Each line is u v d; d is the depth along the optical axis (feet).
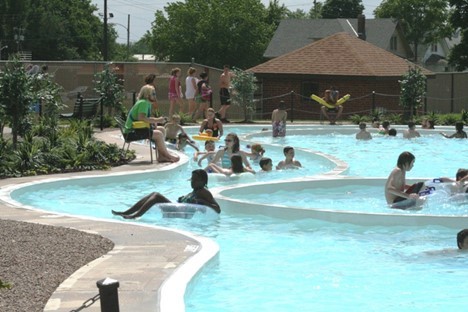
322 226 42.52
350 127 106.32
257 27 268.62
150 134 64.64
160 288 27.25
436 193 46.98
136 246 33.63
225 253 36.24
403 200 46.85
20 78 63.62
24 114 64.44
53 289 27.09
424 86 123.24
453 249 37.14
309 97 146.10
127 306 25.27
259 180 57.82
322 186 54.03
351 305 28.50
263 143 85.30
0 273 28.78
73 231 36.29
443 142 90.99
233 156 57.36
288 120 132.87
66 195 52.03
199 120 109.19
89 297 26.20
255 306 28.17
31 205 48.37
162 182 57.77
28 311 24.61
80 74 115.85
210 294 29.48
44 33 295.07
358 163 72.28
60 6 313.73
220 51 267.59
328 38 153.07
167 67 127.75
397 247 37.70
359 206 48.06
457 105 149.38
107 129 93.15
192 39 270.05
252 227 42.06
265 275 32.35
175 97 104.58
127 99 119.85
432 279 32.01
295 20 263.90
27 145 59.77
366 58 147.23
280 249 37.14
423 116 122.01
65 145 62.39
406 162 46.88
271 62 149.07
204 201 44.27
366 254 36.27
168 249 33.09
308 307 28.22
